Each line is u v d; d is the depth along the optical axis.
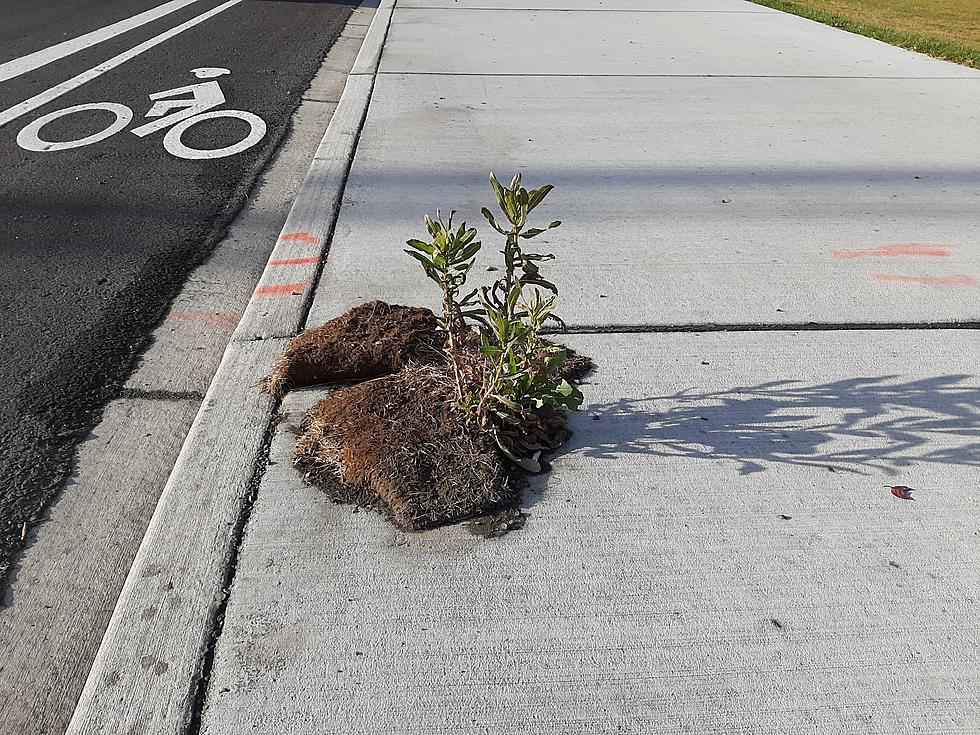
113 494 2.30
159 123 5.62
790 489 2.23
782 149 4.86
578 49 7.57
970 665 1.76
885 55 7.63
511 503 2.16
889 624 1.85
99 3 10.65
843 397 2.60
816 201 4.12
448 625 1.83
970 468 2.31
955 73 6.86
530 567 1.97
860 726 1.64
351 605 1.86
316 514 2.11
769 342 2.89
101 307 3.25
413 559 1.98
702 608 1.88
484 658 1.76
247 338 2.86
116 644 1.75
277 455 2.31
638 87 6.16
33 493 2.29
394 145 4.78
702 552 2.03
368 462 2.18
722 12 10.31
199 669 1.71
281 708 1.64
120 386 2.77
